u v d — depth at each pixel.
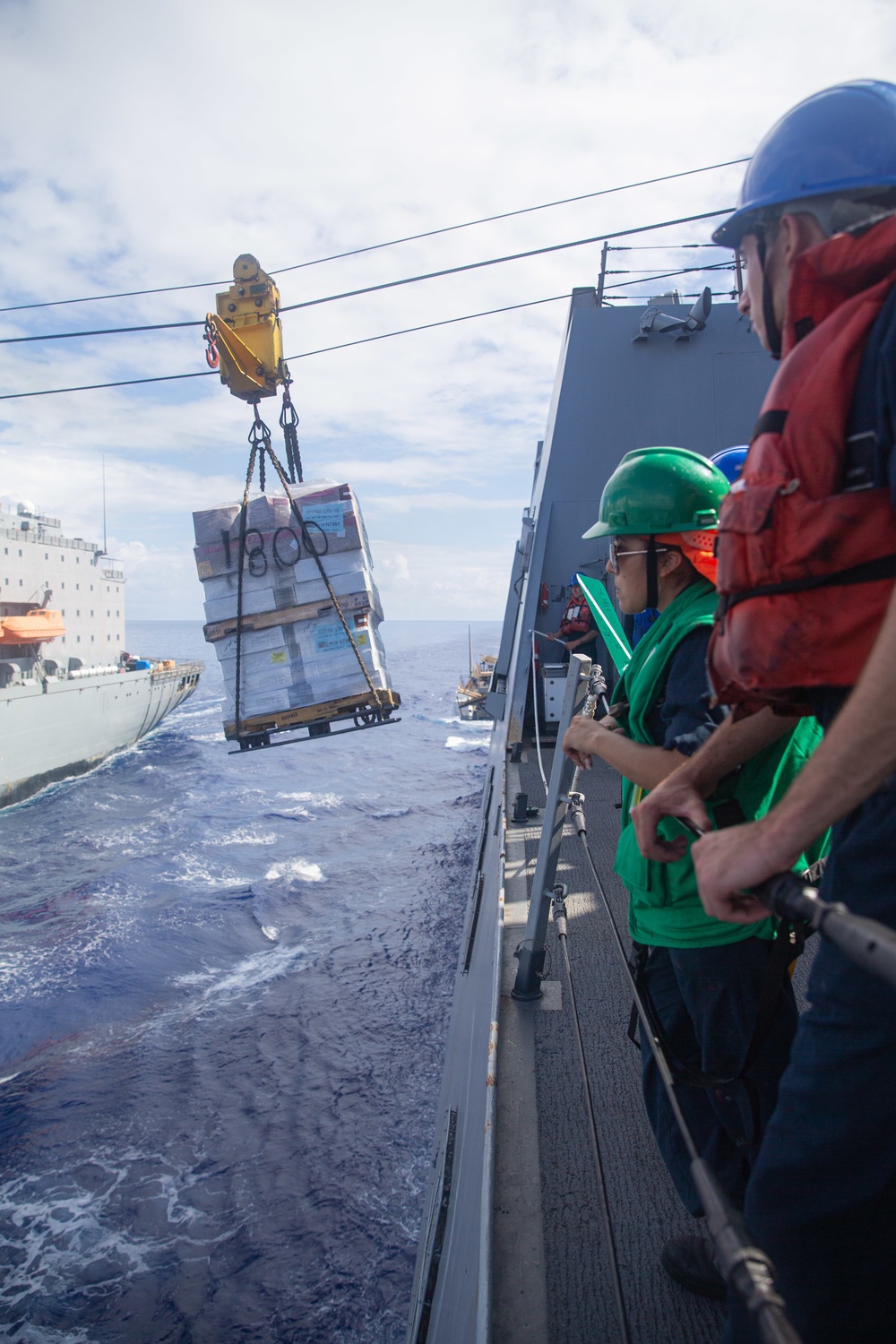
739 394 8.48
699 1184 0.87
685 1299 1.98
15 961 15.41
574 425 8.63
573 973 3.67
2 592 35.75
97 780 34.78
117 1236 7.81
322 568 6.80
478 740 43.25
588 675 3.00
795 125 1.04
